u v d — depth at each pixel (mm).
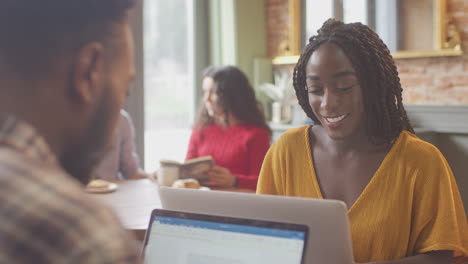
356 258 1296
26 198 390
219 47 4793
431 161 1286
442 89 3953
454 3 3848
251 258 874
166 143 4695
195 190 1139
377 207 1289
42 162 429
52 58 448
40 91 448
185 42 4793
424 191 1270
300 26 4637
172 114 4723
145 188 2518
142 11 4301
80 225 392
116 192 2412
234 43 4691
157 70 4609
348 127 1297
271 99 4852
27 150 424
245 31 4770
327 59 1271
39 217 383
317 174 1404
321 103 1302
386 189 1292
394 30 4055
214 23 4781
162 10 4629
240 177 2656
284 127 4418
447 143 3898
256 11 4855
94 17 470
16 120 433
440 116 3859
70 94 469
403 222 1278
